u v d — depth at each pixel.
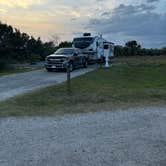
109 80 20.69
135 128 8.91
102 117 10.27
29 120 9.72
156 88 17.38
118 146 7.21
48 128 8.72
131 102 13.22
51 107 11.92
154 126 9.17
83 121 9.65
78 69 29.00
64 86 16.66
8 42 40.75
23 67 33.44
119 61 43.03
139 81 21.14
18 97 13.65
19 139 7.64
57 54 27.09
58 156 6.53
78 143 7.39
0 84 18.50
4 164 6.08
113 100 13.53
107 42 37.59
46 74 24.56
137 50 72.75
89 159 6.38
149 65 35.03
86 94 14.54
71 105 12.40
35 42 48.62
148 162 6.25
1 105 12.04
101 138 7.83
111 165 6.08
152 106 12.45
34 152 6.74
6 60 33.28
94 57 32.88
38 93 14.56
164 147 7.18
